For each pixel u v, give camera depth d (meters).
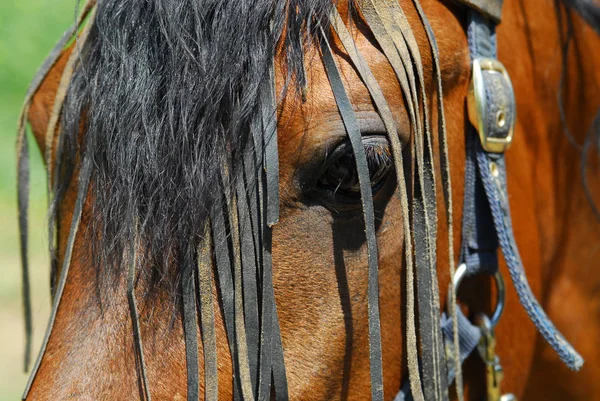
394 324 2.58
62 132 2.59
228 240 2.24
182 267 2.18
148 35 2.22
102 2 2.44
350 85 2.28
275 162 2.20
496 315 2.83
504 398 2.92
